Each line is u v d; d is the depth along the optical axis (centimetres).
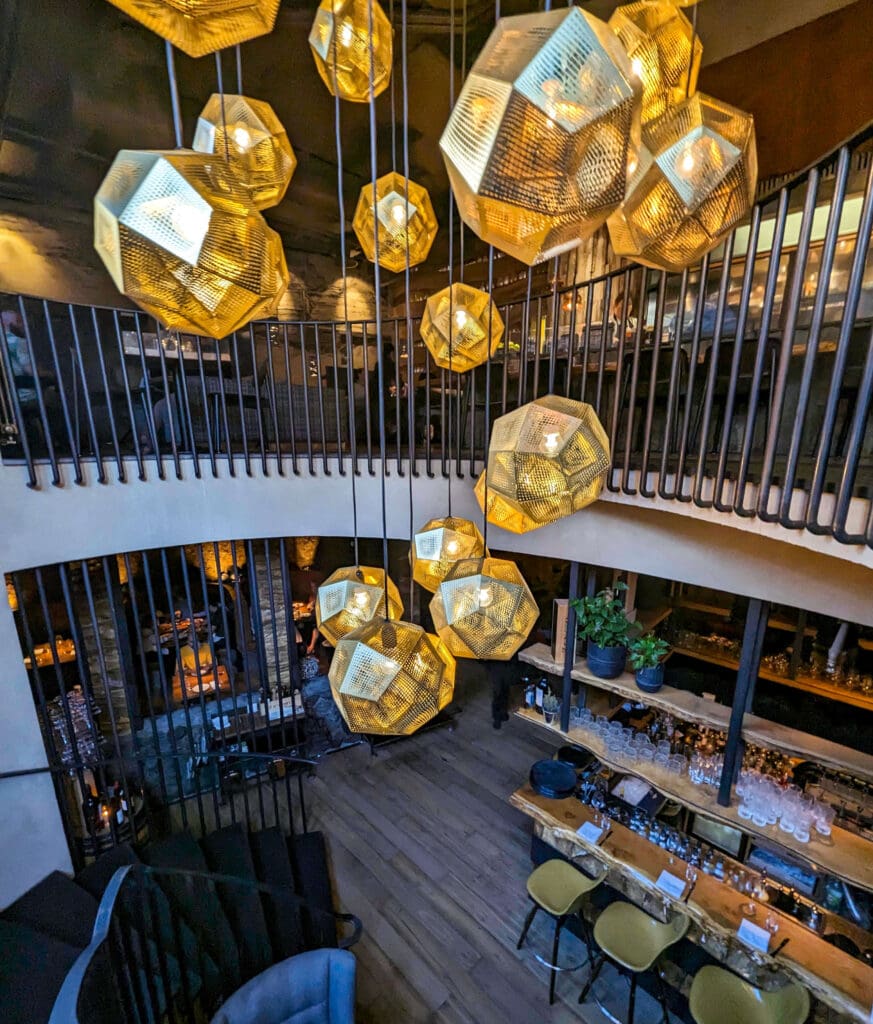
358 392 689
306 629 608
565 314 461
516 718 590
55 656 324
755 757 344
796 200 315
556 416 134
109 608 455
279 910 341
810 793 317
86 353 525
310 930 334
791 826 282
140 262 85
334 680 141
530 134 64
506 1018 296
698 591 480
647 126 89
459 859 399
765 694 394
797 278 150
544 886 322
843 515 136
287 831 423
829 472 242
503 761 516
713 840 341
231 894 335
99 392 526
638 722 396
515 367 509
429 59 402
